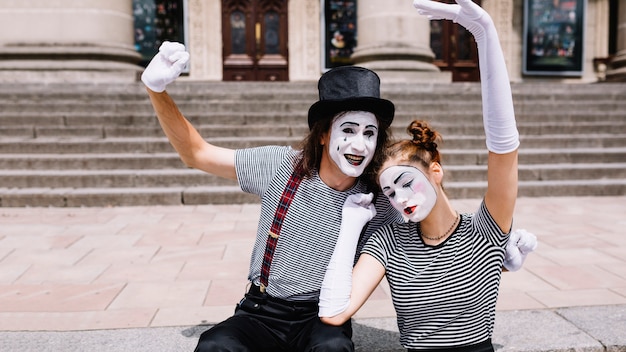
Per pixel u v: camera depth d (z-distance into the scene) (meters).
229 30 15.49
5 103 9.14
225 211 6.79
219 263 4.53
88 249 4.98
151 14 14.88
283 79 15.60
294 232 2.29
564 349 2.83
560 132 9.23
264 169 2.37
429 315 2.13
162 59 2.12
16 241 5.26
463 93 10.25
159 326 3.17
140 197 7.13
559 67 16.23
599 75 16.44
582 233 5.57
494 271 2.12
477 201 7.37
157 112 2.25
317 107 2.14
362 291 2.11
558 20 16.16
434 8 1.87
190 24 15.15
